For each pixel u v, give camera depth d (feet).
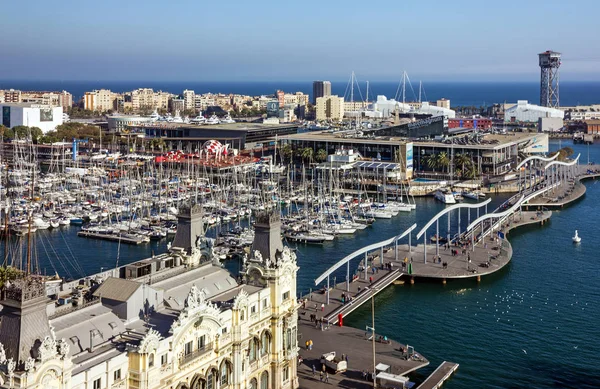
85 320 363.35
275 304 458.09
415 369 515.09
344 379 492.95
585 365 539.29
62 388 311.27
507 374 520.83
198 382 390.01
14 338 302.86
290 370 476.13
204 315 389.19
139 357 348.79
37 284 309.42
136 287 395.55
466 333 602.03
